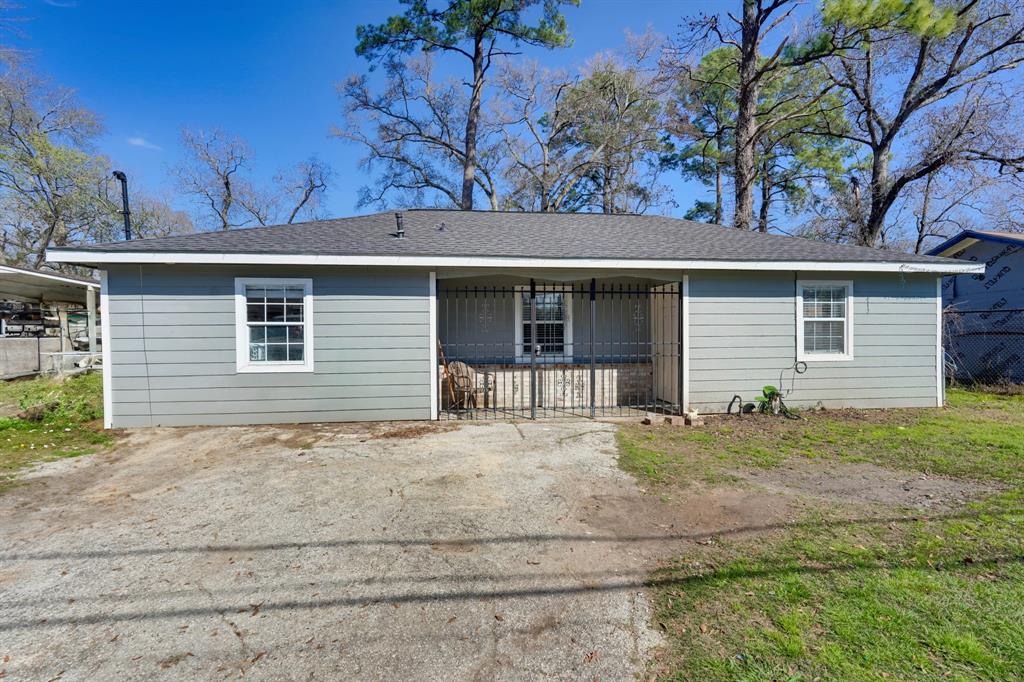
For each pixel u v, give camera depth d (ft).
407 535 11.34
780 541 10.73
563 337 31.32
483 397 28.43
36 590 8.98
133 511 12.80
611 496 13.85
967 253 42.78
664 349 29.17
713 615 8.04
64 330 47.96
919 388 27.53
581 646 7.38
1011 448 18.30
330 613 8.29
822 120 61.72
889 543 10.53
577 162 75.61
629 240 28.04
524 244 25.91
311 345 23.47
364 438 20.79
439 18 63.62
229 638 7.64
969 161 46.88
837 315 27.07
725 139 74.23
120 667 6.99
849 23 39.29
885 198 52.70
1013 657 6.86
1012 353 38.34
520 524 11.94
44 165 69.87
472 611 8.32
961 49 46.09
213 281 22.61
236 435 21.17
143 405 22.35
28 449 18.84
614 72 71.92
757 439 20.45
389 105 77.30
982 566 9.45
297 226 28.17
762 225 79.92
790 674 6.61
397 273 24.00
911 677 6.50
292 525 11.93
